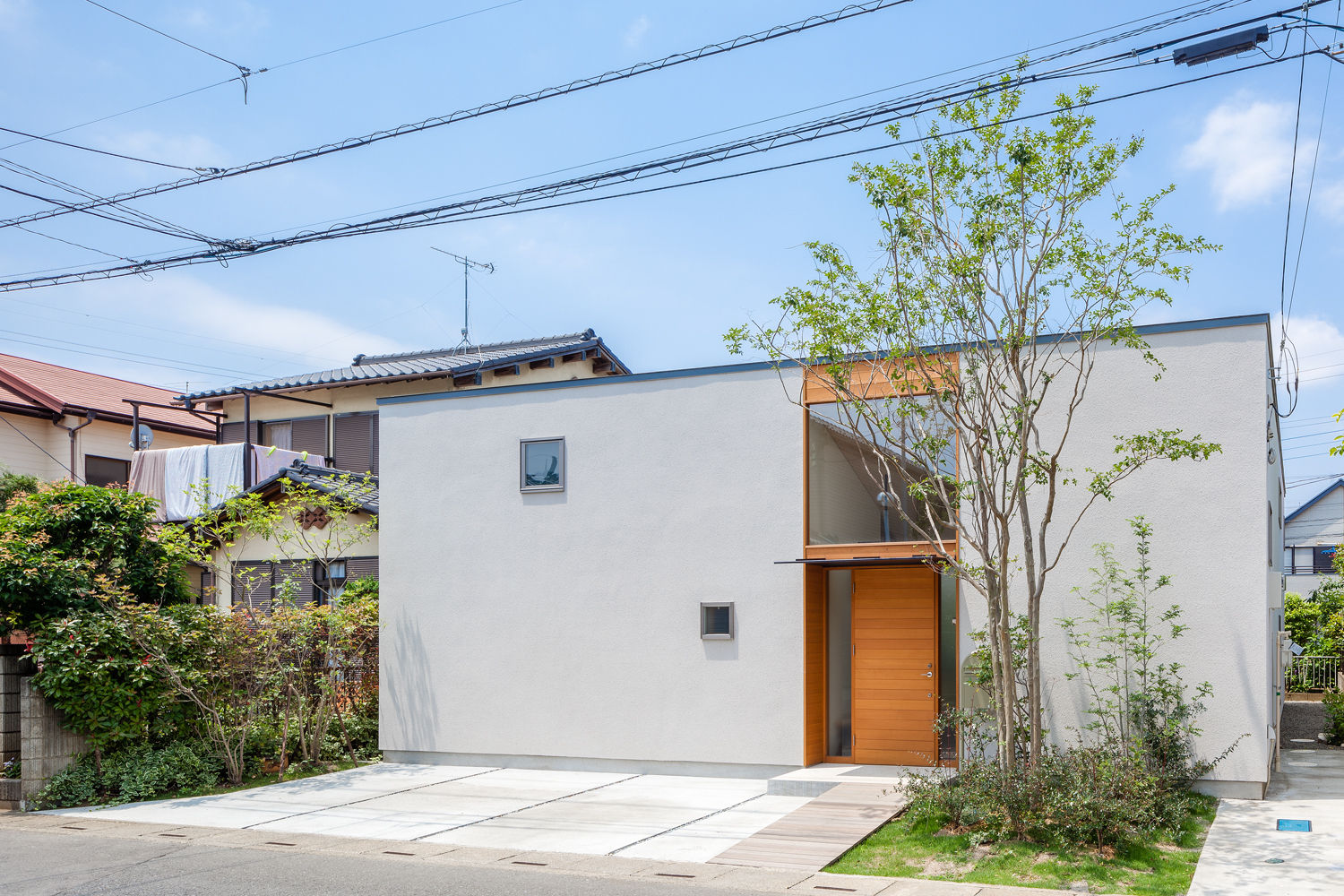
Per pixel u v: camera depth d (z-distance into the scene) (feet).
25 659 36.22
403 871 25.23
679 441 39.52
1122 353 32.81
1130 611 31.63
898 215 29.30
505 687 41.45
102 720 35.55
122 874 25.04
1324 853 24.64
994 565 28.43
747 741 37.40
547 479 41.63
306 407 66.95
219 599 55.57
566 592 40.81
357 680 44.73
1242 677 30.71
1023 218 28.55
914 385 33.73
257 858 26.73
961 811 27.12
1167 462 32.04
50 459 71.36
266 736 41.04
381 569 44.16
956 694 36.32
